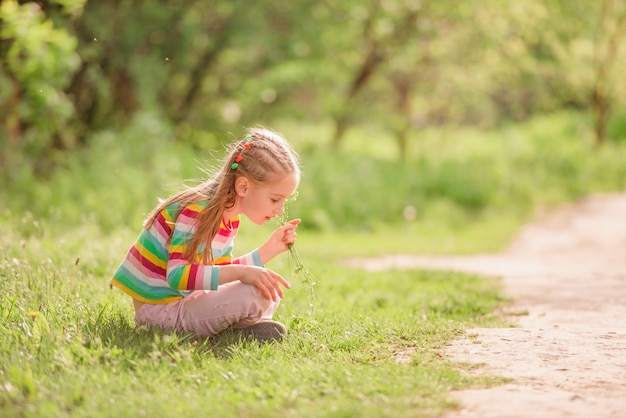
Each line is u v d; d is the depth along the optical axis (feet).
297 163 14.99
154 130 56.90
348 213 62.08
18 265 19.27
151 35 63.26
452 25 82.12
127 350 13.50
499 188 76.38
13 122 41.96
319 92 85.97
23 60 37.81
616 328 18.62
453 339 16.07
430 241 54.24
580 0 86.99
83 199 46.57
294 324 16.75
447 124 103.55
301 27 70.44
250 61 72.49
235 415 10.87
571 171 86.99
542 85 100.32
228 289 14.79
